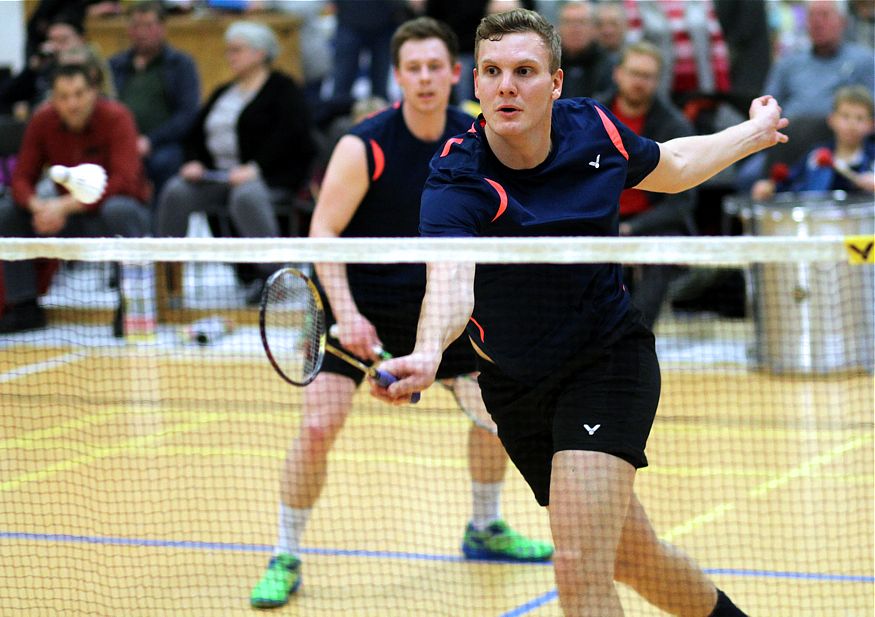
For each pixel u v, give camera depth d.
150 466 15.05
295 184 25.02
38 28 29.77
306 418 11.18
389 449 16.19
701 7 26.50
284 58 31.41
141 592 10.73
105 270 25.59
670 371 20.56
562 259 7.47
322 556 11.90
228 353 22.00
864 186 21.11
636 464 7.66
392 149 11.13
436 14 26.42
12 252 9.04
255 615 10.35
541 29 7.39
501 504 13.79
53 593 10.62
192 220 29.34
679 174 8.36
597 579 7.43
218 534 12.34
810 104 23.34
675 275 23.25
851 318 20.19
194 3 32.47
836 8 23.23
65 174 9.25
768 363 20.44
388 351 11.67
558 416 7.87
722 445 15.87
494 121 7.43
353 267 11.48
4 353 22.62
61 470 14.90
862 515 12.64
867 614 9.91
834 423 16.86
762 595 10.45
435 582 11.18
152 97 27.20
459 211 7.60
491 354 8.09
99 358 22.09
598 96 23.05
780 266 20.16
